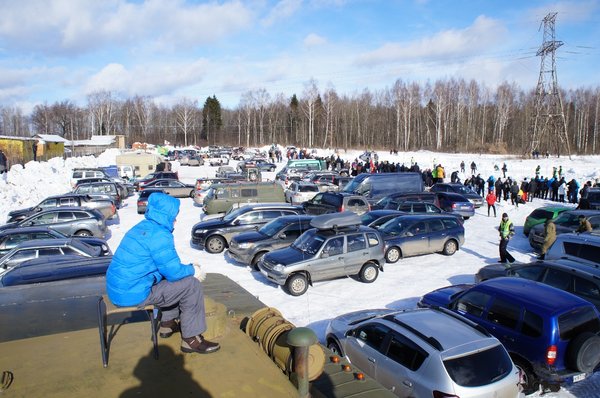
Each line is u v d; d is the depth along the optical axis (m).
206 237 17.25
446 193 25.80
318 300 12.42
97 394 3.14
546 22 66.06
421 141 98.69
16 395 3.10
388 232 16.58
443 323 7.18
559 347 7.23
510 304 7.99
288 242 15.26
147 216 3.86
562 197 31.59
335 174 35.59
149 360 3.67
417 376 6.41
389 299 12.49
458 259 16.70
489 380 6.11
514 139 95.25
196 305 3.89
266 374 3.54
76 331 4.19
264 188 23.59
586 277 9.55
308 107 101.56
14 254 11.52
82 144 77.88
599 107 93.94
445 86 97.81
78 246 12.15
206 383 3.36
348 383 5.17
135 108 125.31
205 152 78.75
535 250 17.84
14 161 45.62
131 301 3.70
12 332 4.23
